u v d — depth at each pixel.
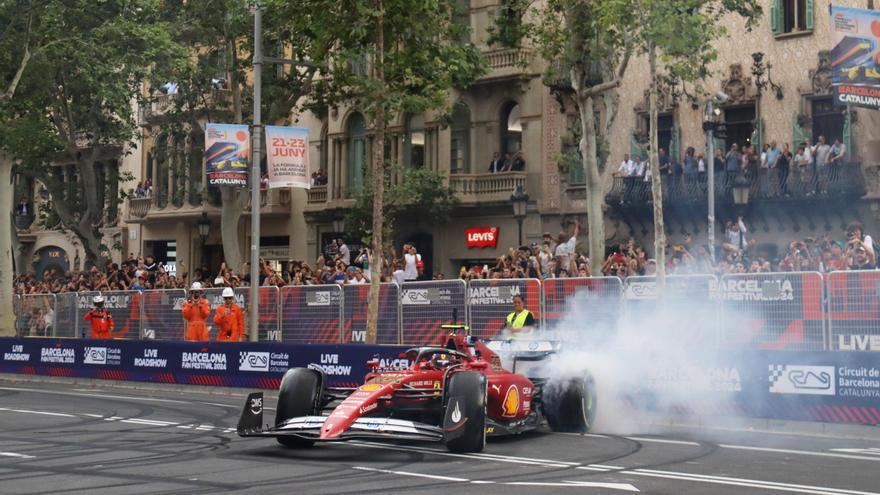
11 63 33.75
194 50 40.31
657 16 20.78
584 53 27.19
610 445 14.27
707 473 11.65
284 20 25.34
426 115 40.03
